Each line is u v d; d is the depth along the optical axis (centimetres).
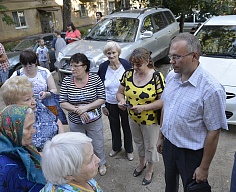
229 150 328
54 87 284
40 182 134
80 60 238
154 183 278
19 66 713
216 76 357
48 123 204
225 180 276
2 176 122
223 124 167
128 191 270
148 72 239
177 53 164
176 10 846
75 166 107
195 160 184
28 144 133
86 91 252
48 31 1836
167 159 204
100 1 2223
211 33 457
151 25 623
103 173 296
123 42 549
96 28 615
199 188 184
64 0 1162
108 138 378
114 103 296
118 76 286
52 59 809
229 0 818
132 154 323
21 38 1662
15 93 170
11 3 1580
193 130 175
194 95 168
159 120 250
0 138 127
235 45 417
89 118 254
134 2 923
